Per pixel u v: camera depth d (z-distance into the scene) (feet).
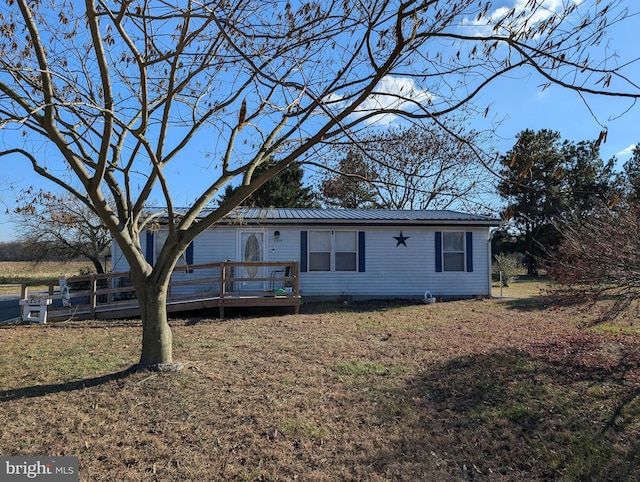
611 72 10.73
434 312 36.91
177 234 17.34
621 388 16.17
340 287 45.62
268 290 42.50
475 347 22.76
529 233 93.56
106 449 12.07
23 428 13.29
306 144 15.37
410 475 10.89
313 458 11.66
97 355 22.18
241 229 44.21
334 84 16.11
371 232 46.26
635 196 18.61
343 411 14.64
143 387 16.33
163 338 18.34
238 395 15.92
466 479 10.78
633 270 17.33
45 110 15.14
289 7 15.33
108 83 15.56
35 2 16.84
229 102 19.40
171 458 11.61
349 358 21.06
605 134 10.57
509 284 66.08
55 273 100.07
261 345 23.91
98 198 16.29
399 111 14.65
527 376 17.69
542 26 11.73
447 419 14.08
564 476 10.89
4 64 14.12
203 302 35.37
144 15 14.32
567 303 19.45
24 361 21.08
